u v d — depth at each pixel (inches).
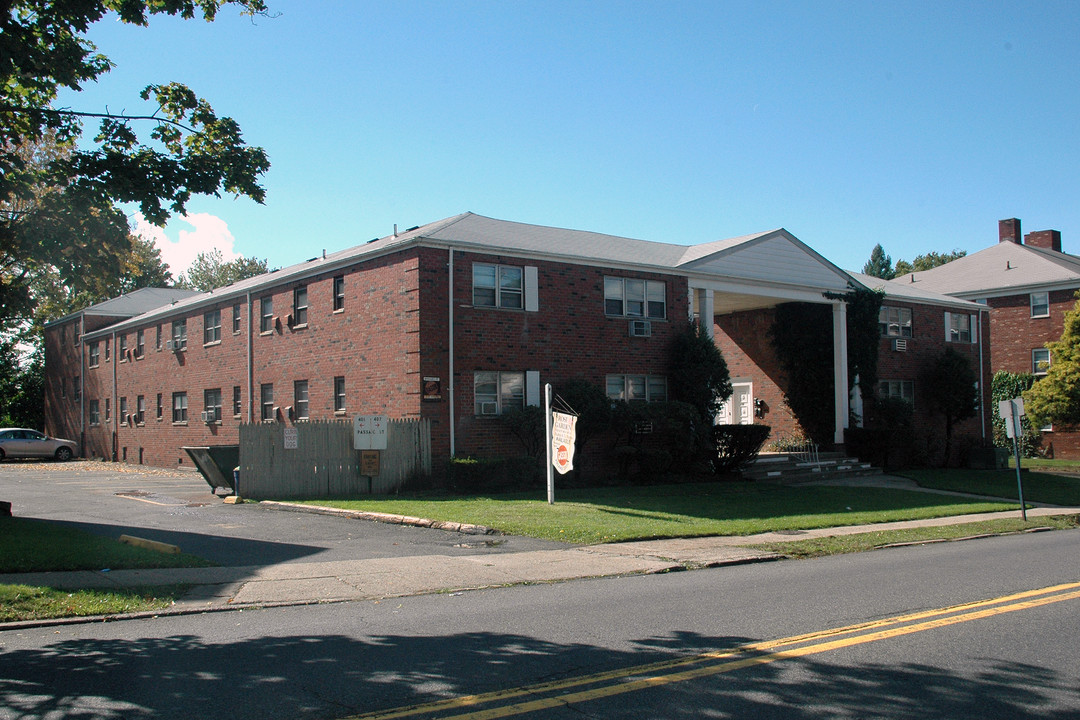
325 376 985.5
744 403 1321.4
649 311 1028.5
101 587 370.3
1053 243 1905.8
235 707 215.3
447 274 868.6
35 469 1322.6
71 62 390.0
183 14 409.4
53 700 221.0
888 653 266.5
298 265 1186.0
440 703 217.9
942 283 1806.1
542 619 320.5
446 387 858.1
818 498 838.5
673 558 482.3
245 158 420.5
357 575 416.2
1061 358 1347.2
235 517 639.1
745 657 261.1
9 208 489.1
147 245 2068.2
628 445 961.5
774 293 1141.7
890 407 1214.9
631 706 215.0
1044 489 997.8
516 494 800.9
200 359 1274.6
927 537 601.3
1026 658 261.4
